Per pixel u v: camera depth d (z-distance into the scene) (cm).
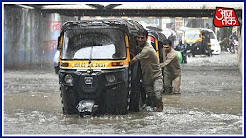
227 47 5903
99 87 1190
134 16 3609
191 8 3052
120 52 1211
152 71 1261
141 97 1312
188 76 2528
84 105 1181
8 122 1125
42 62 3566
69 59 1218
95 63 1198
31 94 1695
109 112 1223
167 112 1280
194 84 2094
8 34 3039
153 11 3294
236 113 1270
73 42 1236
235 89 1892
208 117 1202
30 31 3338
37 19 3434
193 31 4838
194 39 4759
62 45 1242
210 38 5125
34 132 1005
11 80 2238
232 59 4309
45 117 1197
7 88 1883
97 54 1209
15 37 3127
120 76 1196
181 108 1359
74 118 1180
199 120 1156
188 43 4738
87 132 1002
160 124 1098
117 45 1217
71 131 1013
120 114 1225
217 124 1105
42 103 1462
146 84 1280
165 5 3089
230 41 5538
